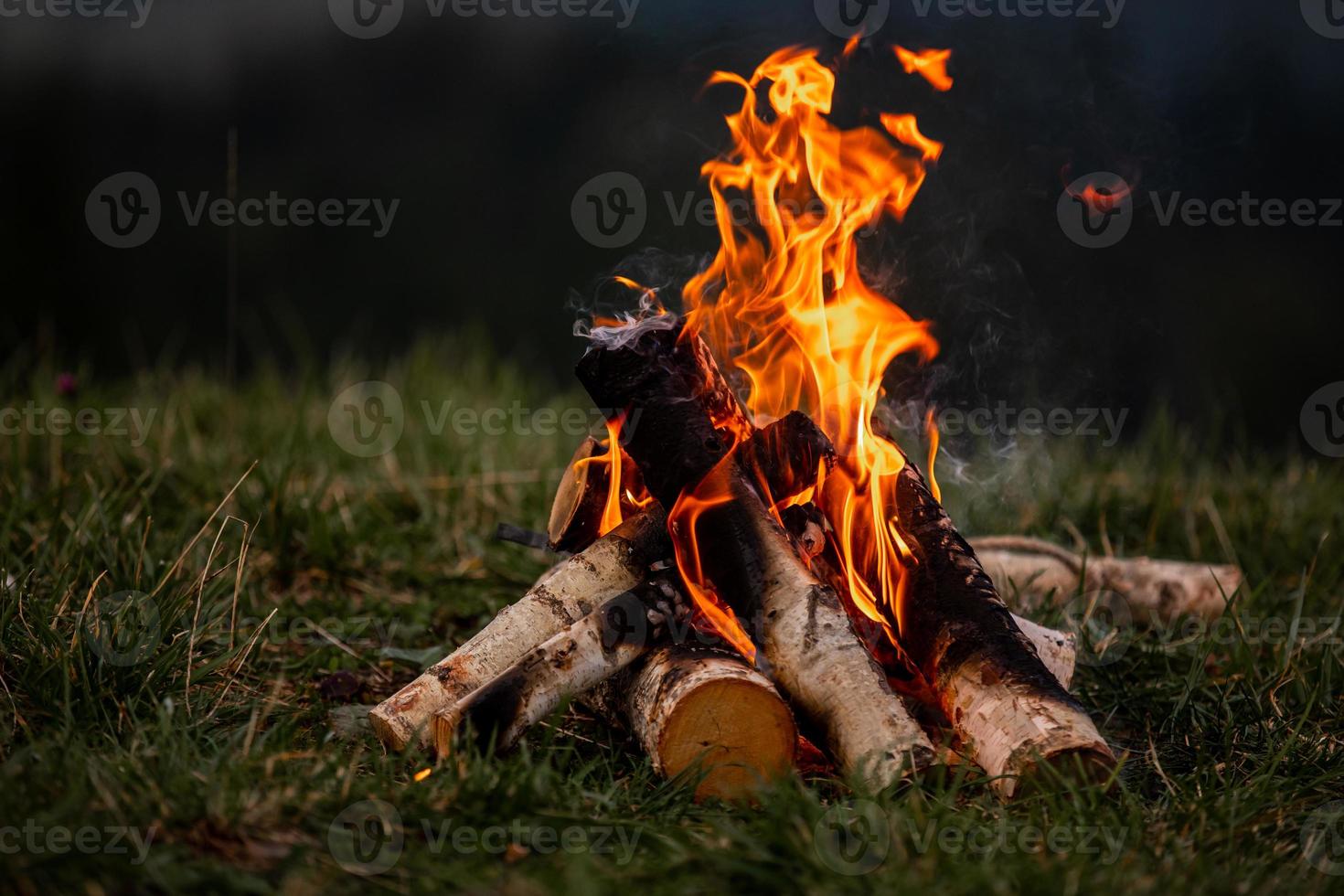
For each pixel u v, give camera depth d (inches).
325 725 164.4
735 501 147.7
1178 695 185.3
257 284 569.9
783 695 146.1
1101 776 137.7
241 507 237.6
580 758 149.3
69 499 227.5
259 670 182.5
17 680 150.9
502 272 589.3
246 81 596.1
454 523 258.8
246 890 111.2
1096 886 117.3
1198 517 268.7
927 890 113.9
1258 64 519.2
